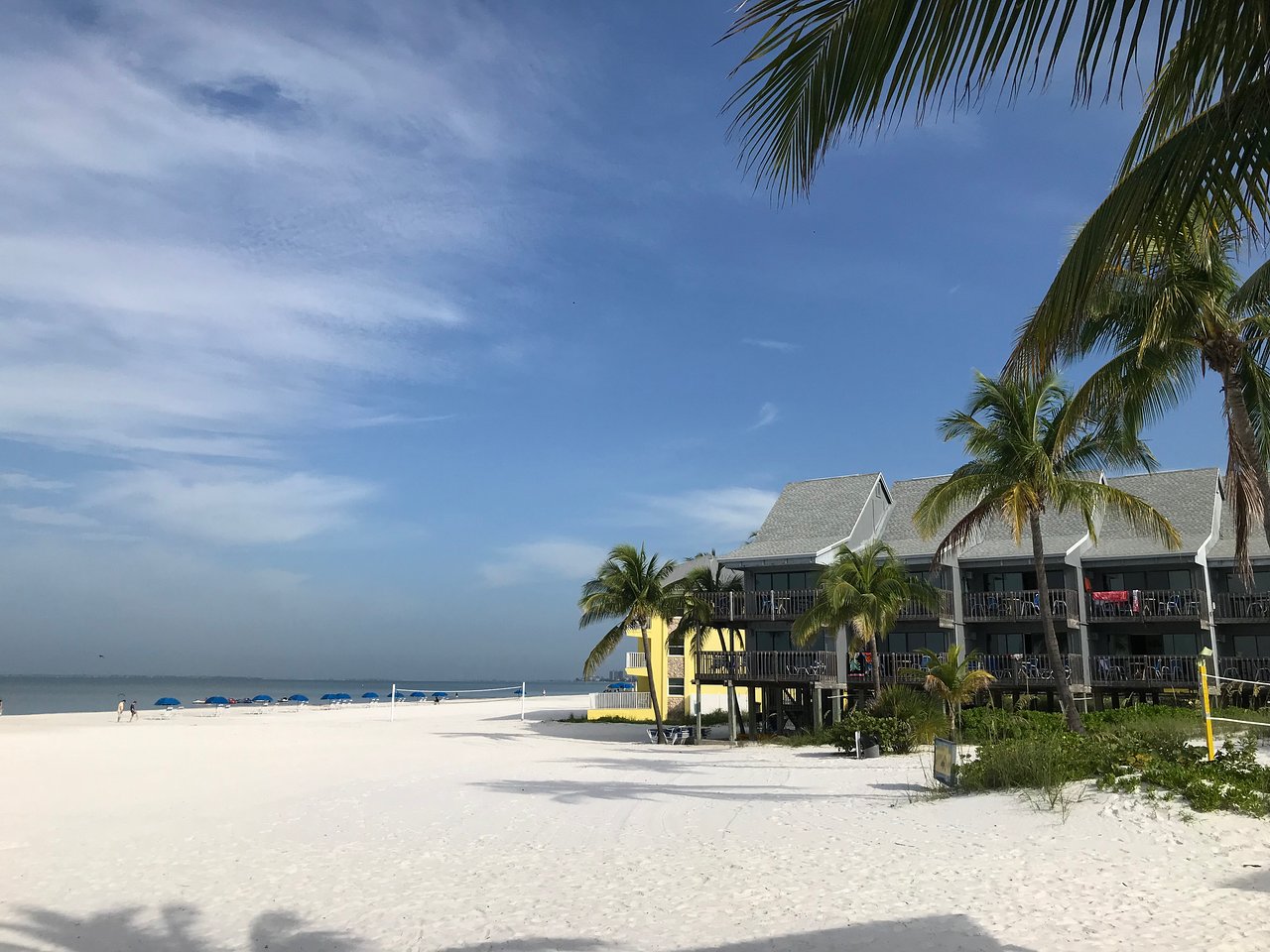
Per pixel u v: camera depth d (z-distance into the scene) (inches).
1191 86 171.8
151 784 848.9
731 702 1373.0
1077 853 381.1
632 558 1429.6
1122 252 211.0
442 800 697.6
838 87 176.1
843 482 1633.9
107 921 377.7
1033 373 230.2
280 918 371.9
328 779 876.0
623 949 300.7
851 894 348.2
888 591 1211.9
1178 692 1346.0
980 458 974.4
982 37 163.0
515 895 385.4
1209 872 337.1
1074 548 1397.6
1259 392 629.9
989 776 558.6
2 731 1638.8
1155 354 589.0
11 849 538.0
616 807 631.2
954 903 323.9
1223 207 205.5
